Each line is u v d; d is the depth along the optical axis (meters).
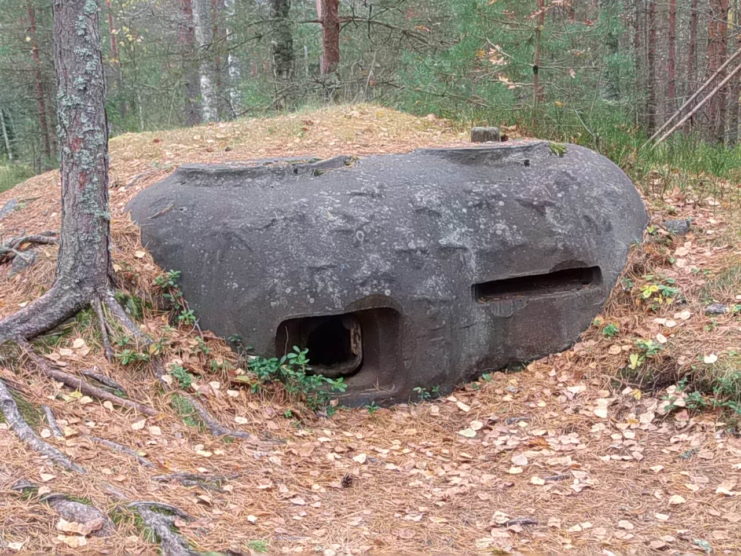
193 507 3.57
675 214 7.33
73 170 4.86
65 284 4.93
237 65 19.92
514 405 5.43
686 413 5.00
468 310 5.65
